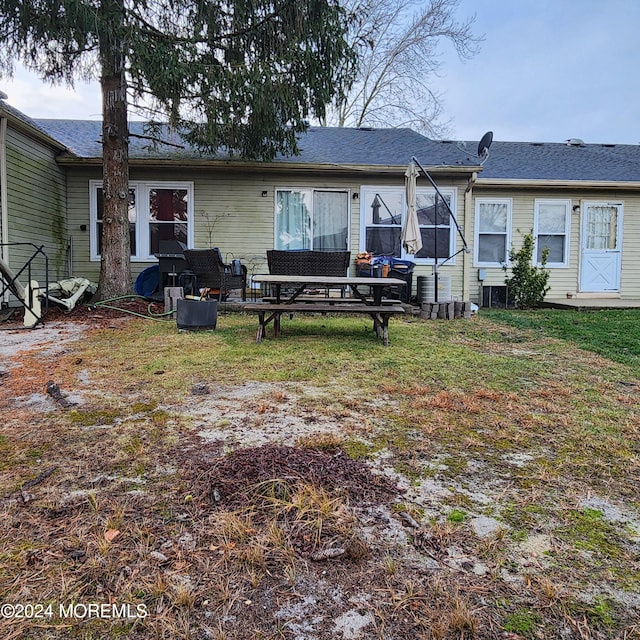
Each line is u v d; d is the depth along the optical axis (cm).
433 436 235
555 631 113
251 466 187
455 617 115
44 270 766
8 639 108
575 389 328
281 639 109
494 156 1124
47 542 143
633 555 142
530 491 181
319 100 755
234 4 672
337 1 730
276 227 888
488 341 521
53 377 337
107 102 700
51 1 561
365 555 139
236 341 488
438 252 920
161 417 254
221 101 672
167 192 869
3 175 646
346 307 486
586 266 1008
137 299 745
